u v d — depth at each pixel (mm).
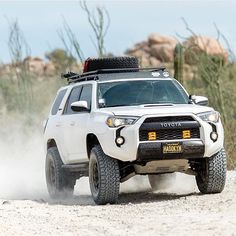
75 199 21266
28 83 41781
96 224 15594
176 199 19031
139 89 20547
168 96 20578
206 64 34406
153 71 21297
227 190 20297
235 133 31344
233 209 16094
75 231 14875
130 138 18812
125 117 18969
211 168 19453
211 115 19359
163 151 18859
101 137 19047
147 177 24125
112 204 19141
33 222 16109
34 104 41375
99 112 19578
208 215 15570
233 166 28312
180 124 19031
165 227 14578
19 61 41750
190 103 20578
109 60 22109
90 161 19562
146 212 17062
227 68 37531
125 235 14117
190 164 20016
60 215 17078
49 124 22734
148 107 19453
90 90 20688
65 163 21562
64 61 42031
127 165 19328
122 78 20828
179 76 33844
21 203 19484
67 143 21203
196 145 19031
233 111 35469
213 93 33531
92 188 19562
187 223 14781
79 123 20359
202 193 20031
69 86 22203
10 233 14672
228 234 13344
